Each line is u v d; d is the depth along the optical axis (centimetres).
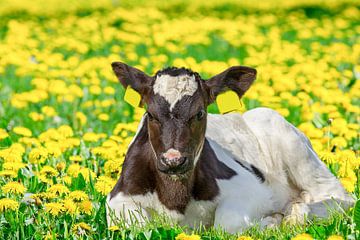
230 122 1235
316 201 1198
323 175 1215
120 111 1906
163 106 1021
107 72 2161
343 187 1208
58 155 1305
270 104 1834
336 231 975
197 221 1069
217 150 1140
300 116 1820
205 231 1014
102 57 2466
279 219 1129
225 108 1112
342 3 4147
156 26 3164
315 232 978
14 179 1218
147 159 1056
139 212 1031
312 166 1212
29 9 3950
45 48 2714
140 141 1084
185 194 1044
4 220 1029
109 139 1527
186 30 3050
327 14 3797
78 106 1941
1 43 2734
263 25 3466
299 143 1218
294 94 2097
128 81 1093
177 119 1012
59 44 2756
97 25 3256
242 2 4262
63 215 1049
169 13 3872
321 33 3009
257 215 1098
